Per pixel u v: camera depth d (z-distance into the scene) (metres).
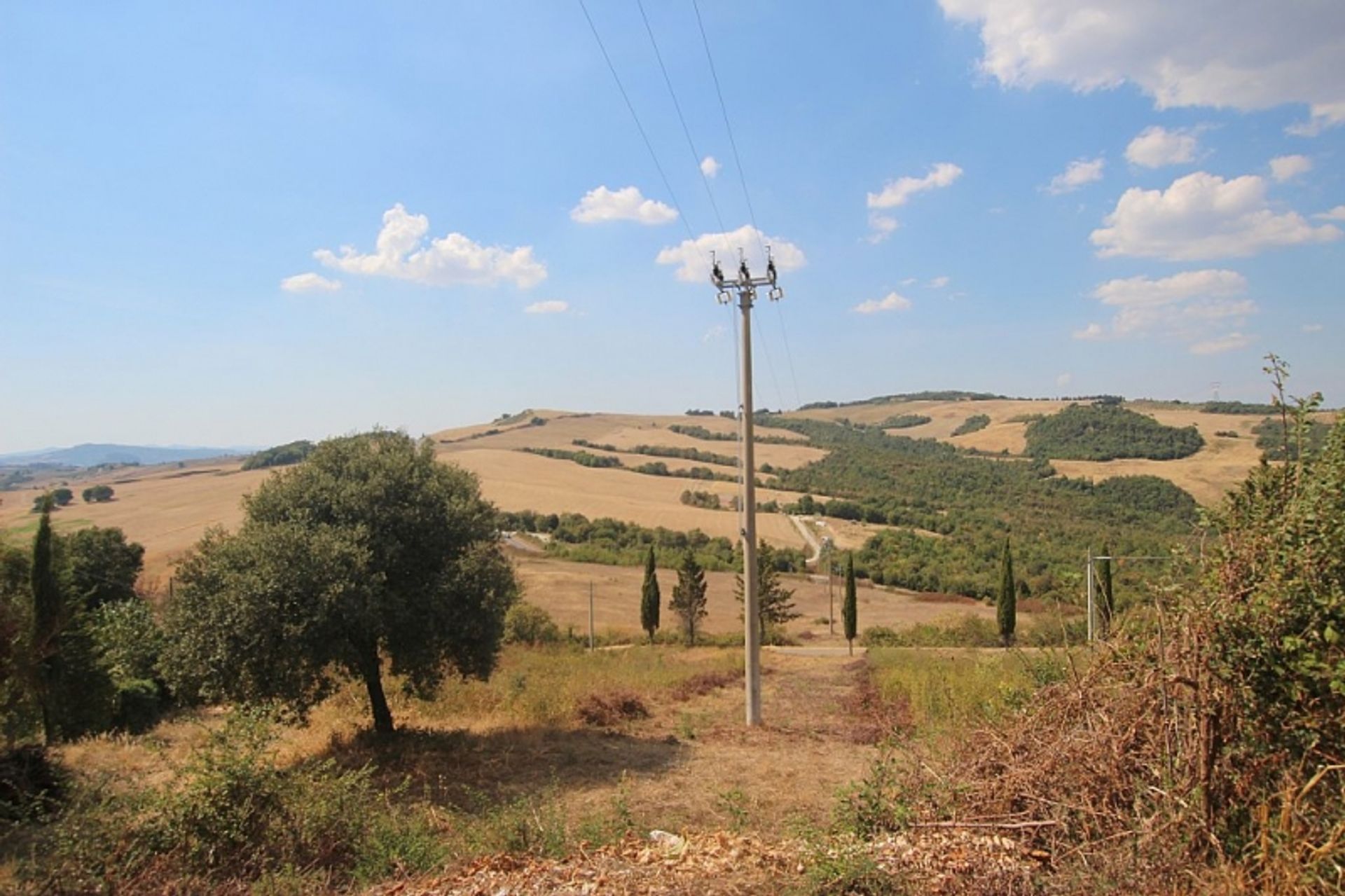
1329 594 4.70
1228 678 4.88
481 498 16.14
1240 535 5.38
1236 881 4.26
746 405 17.86
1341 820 4.30
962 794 6.30
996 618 42.03
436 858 7.18
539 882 5.76
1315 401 5.52
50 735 16.28
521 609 41.62
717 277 18.16
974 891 4.79
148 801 7.46
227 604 12.80
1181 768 5.15
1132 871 4.59
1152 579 6.11
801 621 52.47
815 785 11.34
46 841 7.37
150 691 20.00
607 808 10.10
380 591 13.42
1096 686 6.38
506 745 14.02
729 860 6.06
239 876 6.88
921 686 16.86
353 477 14.59
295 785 8.05
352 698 17.81
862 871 5.02
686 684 22.44
